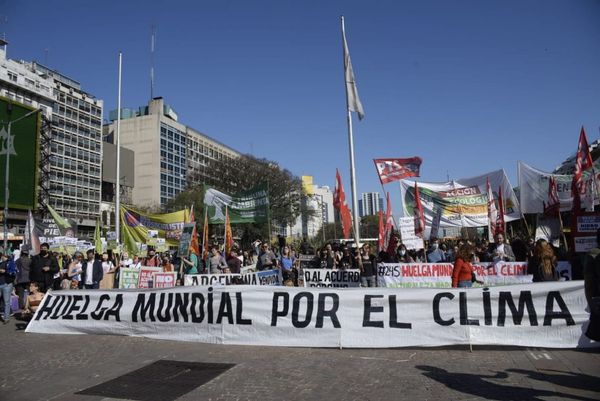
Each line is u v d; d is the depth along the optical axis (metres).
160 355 7.35
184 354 7.39
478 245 17.97
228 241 17.78
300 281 15.57
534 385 5.28
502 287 7.36
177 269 18.69
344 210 17.11
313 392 5.26
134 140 103.88
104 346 8.14
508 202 18.66
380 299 7.66
